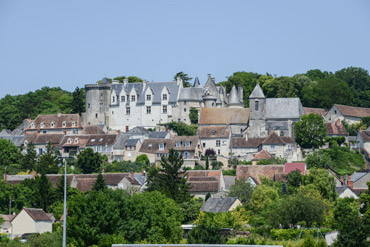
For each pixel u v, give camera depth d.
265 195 173.00
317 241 131.00
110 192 141.00
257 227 154.38
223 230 152.00
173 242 137.75
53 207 184.00
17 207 184.50
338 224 136.12
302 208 152.12
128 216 135.88
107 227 132.00
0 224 163.88
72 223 131.00
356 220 130.25
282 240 140.62
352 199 167.38
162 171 192.62
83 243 128.88
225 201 172.62
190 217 171.75
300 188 176.25
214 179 198.38
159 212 145.88
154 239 137.50
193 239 132.38
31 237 142.75
